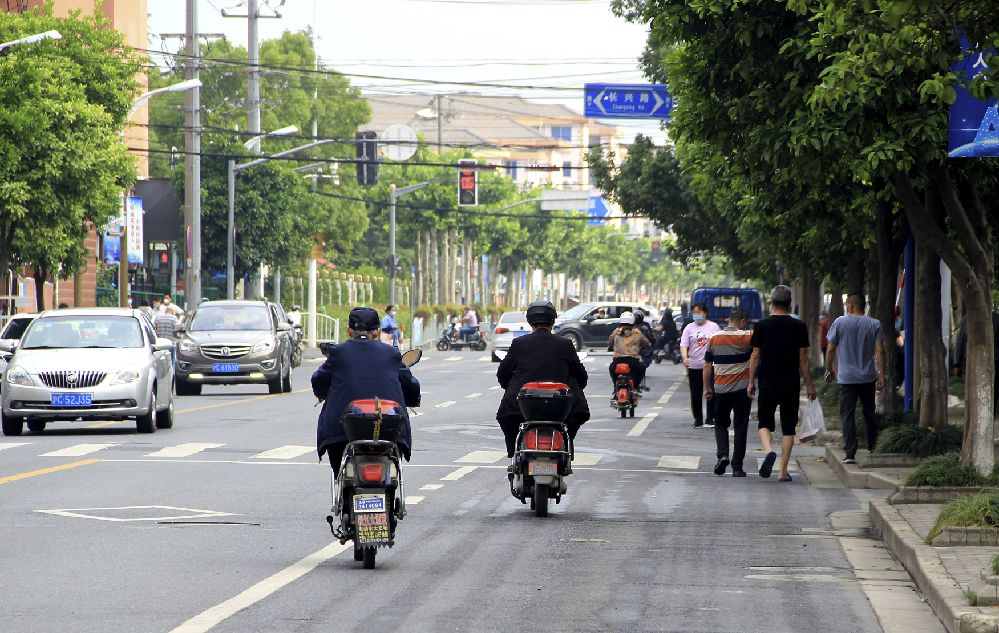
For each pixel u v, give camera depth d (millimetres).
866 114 43938
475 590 26828
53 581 27406
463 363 159125
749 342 49781
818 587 27641
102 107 107562
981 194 54875
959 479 38500
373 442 28312
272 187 185250
